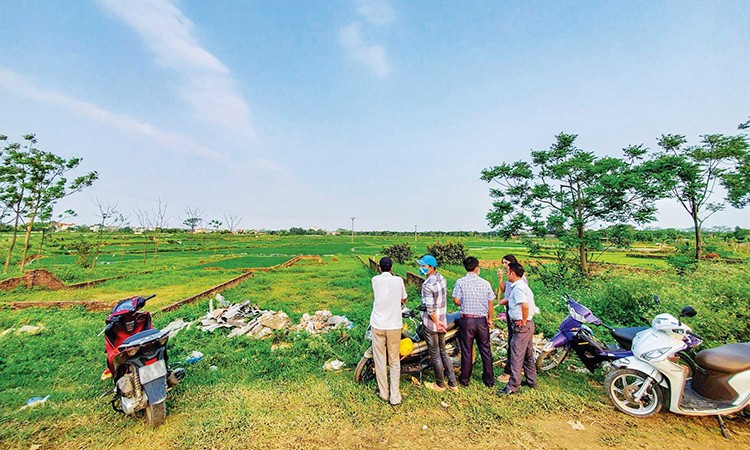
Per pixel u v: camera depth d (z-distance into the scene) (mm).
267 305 11438
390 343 4355
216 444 3504
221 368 5539
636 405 4227
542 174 12961
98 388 4734
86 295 14070
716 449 3457
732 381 3705
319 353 6000
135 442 3545
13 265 24516
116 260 35125
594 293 8562
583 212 12391
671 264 11023
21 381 5016
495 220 13102
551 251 12828
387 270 4535
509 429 3783
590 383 4938
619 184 11070
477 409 4168
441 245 28719
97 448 3445
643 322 6660
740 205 12867
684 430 3754
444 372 5016
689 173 12203
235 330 7578
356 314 9102
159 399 3746
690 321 5418
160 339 3883
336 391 4629
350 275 21109
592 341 4953
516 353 4582
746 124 12406
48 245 39000
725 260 9953
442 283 4688
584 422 3941
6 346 6590
